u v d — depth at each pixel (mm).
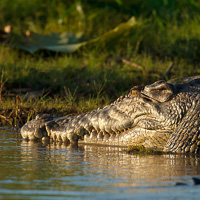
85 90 30219
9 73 32344
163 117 15734
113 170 11977
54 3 49531
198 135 15141
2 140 18844
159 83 16578
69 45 39281
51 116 19656
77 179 10789
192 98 15789
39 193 9344
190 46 37125
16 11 48812
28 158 14070
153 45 38344
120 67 34438
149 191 9531
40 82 31500
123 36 38750
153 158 14039
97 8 47906
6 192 9445
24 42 40375
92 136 17594
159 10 44281
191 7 44344
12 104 26812
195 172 11672
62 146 17047
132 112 16438
